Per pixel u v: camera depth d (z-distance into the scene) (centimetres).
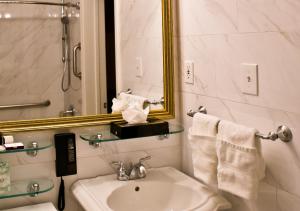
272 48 140
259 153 141
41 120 171
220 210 169
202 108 180
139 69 189
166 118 196
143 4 189
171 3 192
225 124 151
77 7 177
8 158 168
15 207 169
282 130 137
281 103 139
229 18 160
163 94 196
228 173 148
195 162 168
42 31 172
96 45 181
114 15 184
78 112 178
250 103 153
